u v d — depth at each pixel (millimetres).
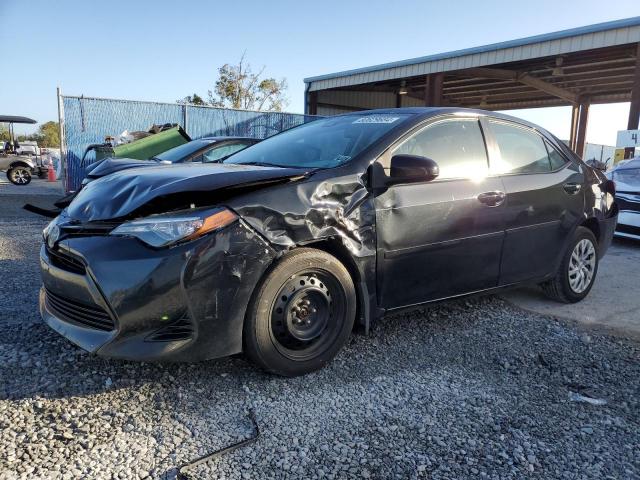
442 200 3416
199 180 2658
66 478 2064
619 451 2404
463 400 2814
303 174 2922
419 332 3762
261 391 2812
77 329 2736
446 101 29234
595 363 3348
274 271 2760
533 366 3279
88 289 2580
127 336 2545
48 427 2400
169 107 15430
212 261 2559
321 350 3029
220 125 16438
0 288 4461
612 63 18422
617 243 8062
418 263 3348
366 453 2314
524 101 28812
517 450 2379
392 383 2969
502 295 4793
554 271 4363
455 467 2242
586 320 4184
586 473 2236
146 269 2490
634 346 3658
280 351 2875
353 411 2656
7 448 2229
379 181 3143
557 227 4254
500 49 16141
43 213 3623
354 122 3832
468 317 4125
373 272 3148
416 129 3477
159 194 2572
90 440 2322
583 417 2688
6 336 3373
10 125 20141
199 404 2660
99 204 2830
